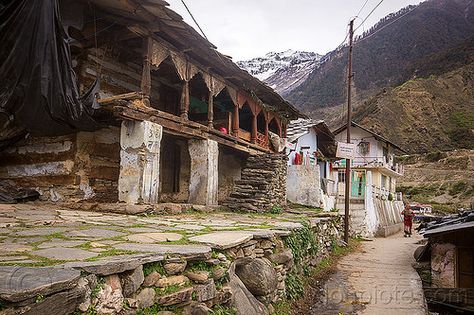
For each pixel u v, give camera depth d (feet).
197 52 34.60
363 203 79.36
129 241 14.85
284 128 59.62
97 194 32.60
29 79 24.90
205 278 13.23
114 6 27.43
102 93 33.65
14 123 29.96
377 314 21.15
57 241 13.88
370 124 266.77
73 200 30.32
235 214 35.70
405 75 419.74
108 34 31.65
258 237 19.47
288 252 22.70
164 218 26.27
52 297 8.09
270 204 42.98
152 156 29.91
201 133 37.24
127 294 10.52
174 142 45.24
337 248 42.65
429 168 213.46
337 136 127.24
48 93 24.90
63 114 26.03
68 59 25.75
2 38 25.07
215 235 18.04
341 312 21.48
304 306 22.18
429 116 302.86
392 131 271.90
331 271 31.73
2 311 7.23
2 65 25.34
